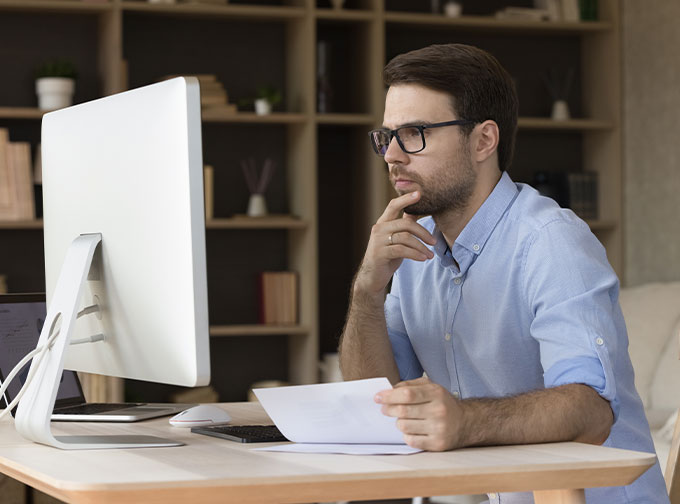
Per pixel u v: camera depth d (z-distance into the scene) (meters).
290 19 5.27
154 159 1.51
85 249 1.63
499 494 1.91
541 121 5.38
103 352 1.69
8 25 5.02
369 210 5.18
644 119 5.37
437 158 1.83
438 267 2.06
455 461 1.29
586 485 1.29
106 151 1.64
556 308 1.66
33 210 4.77
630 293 4.62
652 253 5.32
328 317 5.45
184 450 1.47
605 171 5.57
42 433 1.51
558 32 5.60
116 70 4.82
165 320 1.50
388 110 1.87
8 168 4.71
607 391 1.54
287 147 5.36
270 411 1.50
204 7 4.98
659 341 4.29
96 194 1.67
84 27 5.12
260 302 5.19
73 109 1.78
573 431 1.47
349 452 1.38
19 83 5.04
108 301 1.65
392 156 1.85
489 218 1.89
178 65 5.24
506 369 1.89
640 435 1.79
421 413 1.37
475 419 1.39
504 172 1.96
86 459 1.38
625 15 5.50
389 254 1.91
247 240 5.37
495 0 5.63
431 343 2.07
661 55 5.24
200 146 1.45
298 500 1.20
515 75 5.68
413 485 1.23
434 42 5.55
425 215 1.92
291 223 5.04
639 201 5.41
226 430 1.70
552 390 1.51
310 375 5.04
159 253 1.51
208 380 1.47
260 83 5.36
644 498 1.76
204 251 1.46
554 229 1.78
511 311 1.86
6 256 5.01
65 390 2.21
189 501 1.17
